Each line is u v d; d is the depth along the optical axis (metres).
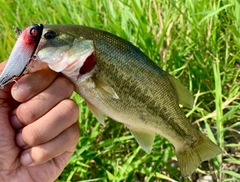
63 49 0.23
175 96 0.28
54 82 0.23
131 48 0.26
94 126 0.43
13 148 0.23
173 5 0.45
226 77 0.46
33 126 0.22
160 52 0.45
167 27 0.46
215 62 0.46
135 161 0.40
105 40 0.25
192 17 0.47
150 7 0.47
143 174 0.42
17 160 0.24
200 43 0.47
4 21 0.51
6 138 0.23
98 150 0.42
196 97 0.41
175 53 0.45
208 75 0.45
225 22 0.50
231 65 0.46
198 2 0.50
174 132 0.29
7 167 0.24
